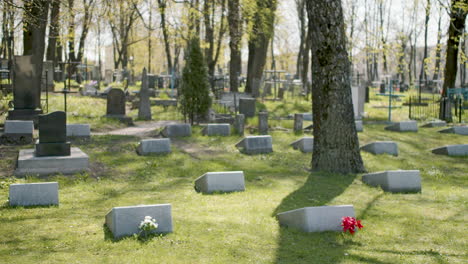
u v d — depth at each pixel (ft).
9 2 54.19
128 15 157.58
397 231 27.53
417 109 105.09
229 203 32.99
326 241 25.30
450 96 91.71
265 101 114.42
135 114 87.92
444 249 24.66
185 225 26.91
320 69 44.88
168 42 126.93
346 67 44.78
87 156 42.45
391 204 33.88
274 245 24.21
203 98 73.20
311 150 55.57
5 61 115.75
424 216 30.78
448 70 92.38
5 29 99.86
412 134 69.97
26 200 30.99
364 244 25.09
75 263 20.95
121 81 159.02
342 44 44.34
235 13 98.53
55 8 74.64
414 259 22.85
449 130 71.36
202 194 36.09
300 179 42.06
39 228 26.13
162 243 23.84
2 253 22.08
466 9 77.25
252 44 129.80
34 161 40.55
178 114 87.35
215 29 115.24
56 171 40.75
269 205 32.63
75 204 32.19
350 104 45.29
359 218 30.01
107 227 26.48
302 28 194.59
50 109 76.38
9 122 51.44
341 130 44.91
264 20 103.35
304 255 22.89
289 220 27.81
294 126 69.26
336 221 27.09
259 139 53.98
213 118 76.95
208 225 27.07
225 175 36.96
